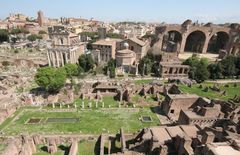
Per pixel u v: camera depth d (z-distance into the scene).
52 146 52.91
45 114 73.19
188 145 39.88
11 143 50.12
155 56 135.75
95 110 76.62
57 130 63.09
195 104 73.12
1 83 99.38
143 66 120.75
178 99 71.69
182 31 162.88
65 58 125.62
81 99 85.88
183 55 158.12
